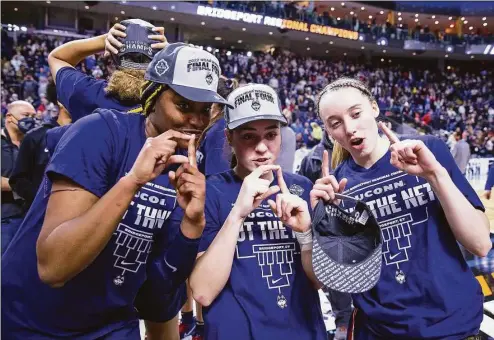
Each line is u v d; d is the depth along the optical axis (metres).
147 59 1.85
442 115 21.05
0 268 1.43
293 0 21.83
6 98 11.97
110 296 1.40
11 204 3.12
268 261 1.49
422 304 1.52
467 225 1.43
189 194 1.27
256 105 1.43
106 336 1.44
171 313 1.98
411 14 26.22
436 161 1.42
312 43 26.33
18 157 2.80
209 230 1.52
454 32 28.33
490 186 5.81
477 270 3.44
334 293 2.82
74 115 2.15
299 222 1.41
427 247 1.54
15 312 1.38
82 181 1.21
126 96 1.82
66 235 1.11
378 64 28.59
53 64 2.32
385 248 1.59
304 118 14.98
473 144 14.80
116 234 1.34
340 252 1.46
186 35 22.27
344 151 1.81
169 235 1.44
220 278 1.37
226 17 19.42
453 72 27.78
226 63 20.03
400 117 16.17
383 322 1.58
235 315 1.42
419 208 1.57
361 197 1.64
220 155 2.19
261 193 1.37
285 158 2.85
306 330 1.48
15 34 16.06
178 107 1.21
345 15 26.77
